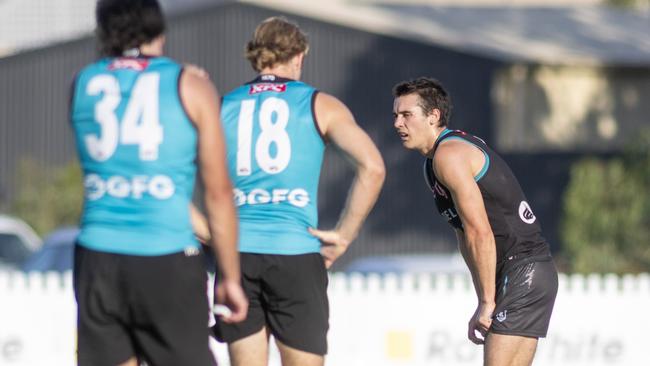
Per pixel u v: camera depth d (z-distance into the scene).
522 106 95.50
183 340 16.11
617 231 76.94
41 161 88.31
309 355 20.23
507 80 95.25
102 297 16.02
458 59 86.75
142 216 15.95
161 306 15.96
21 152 88.31
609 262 75.62
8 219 75.31
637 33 104.56
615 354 42.47
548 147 95.69
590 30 104.31
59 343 42.75
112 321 16.20
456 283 43.03
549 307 22.84
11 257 71.19
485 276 21.95
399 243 87.00
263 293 20.30
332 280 43.75
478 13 109.06
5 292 42.78
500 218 22.67
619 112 96.62
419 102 22.89
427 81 23.11
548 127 95.81
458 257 58.78
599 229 76.75
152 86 16.03
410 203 87.00
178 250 16.05
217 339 20.56
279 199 20.28
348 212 20.75
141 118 15.95
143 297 15.93
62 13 109.12
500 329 22.53
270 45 20.86
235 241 16.28
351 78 86.94
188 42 87.38
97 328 16.20
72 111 16.42
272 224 20.16
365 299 42.62
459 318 42.53
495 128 90.75
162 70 16.12
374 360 42.53
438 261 56.88
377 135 87.12
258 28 21.11
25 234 73.00
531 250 22.86
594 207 77.31
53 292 42.81
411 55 86.81
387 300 42.59
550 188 87.69
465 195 21.81
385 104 87.06
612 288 42.78
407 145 23.16
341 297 42.69
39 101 88.50
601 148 91.62
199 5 87.31
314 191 20.69
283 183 20.27
